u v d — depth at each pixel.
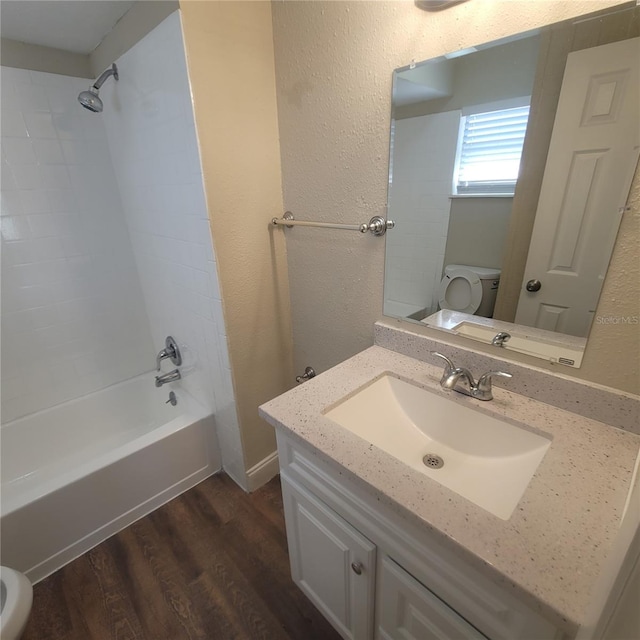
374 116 1.13
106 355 2.14
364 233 1.29
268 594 1.36
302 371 1.82
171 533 1.61
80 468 1.51
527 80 0.83
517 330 1.00
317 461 0.93
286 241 1.59
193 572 1.44
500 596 0.63
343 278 1.43
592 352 0.88
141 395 2.26
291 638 1.23
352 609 1.05
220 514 1.71
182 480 1.82
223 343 1.54
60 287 1.90
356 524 0.89
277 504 1.75
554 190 0.85
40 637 1.25
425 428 1.10
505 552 0.59
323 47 1.18
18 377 1.87
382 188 1.18
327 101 1.23
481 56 0.88
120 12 1.33
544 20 0.78
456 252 1.07
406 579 0.81
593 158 0.78
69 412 2.02
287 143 1.42
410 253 1.18
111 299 2.08
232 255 1.43
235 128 1.30
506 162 0.91
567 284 0.88
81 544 1.52
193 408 1.92
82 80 1.74
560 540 0.61
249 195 1.41
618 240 0.78
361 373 1.17
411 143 1.07
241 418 1.68
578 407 0.92
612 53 0.72
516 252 0.95
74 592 1.38
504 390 1.04
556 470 0.75
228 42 1.21
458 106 0.95
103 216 1.95
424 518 0.66
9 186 1.66
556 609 0.52
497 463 0.94
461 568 0.68
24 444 1.90
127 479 1.61
